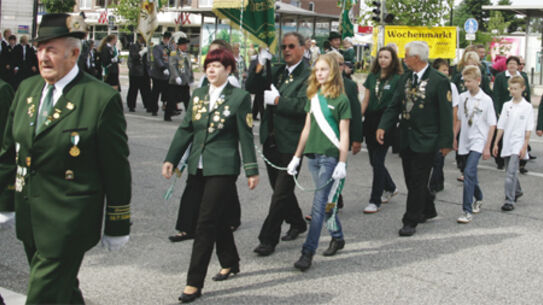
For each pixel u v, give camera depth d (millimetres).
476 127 6750
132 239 5812
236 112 4449
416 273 5031
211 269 5055
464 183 6758
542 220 6848
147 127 13328
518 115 7156
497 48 45281
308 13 31922
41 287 3027
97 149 3111
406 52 6195
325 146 5035
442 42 18859
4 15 20516
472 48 10391
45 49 3039
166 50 15492
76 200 3078
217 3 8867
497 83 10188
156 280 4797
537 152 11891
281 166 5633
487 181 9023
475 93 6840
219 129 4441
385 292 4602
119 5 37719
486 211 7230
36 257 3109
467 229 6430
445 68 8648
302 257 5070
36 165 3104
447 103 6051
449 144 6066
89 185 3113
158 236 5938
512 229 6449
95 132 3068
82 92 3102
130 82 16250
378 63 7172
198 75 32469
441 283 4816
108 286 4652
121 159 3145
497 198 7914
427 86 6086
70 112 3070
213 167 4375
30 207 3123
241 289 4613
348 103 5016
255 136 12766
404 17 27641
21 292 4438
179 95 14633
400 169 9766
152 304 4324
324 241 5922
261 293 4535
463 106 6879
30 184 3125
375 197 7105
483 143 6773
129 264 5145
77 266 3148
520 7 26844
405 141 6230
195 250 4383
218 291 4562
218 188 4375
